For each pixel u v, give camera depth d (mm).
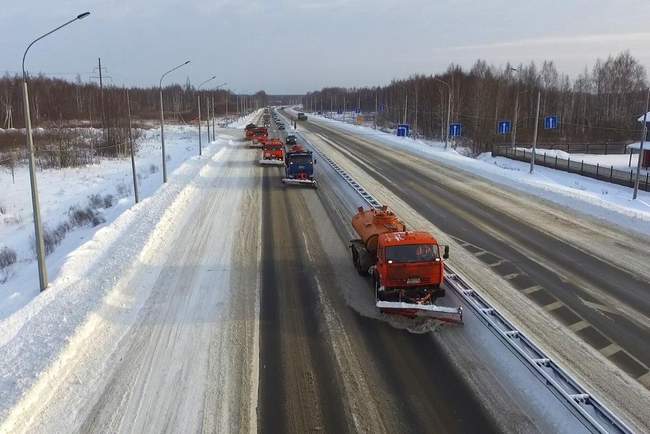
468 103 95062
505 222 23484
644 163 51125
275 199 28562
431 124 102375
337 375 10656
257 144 60031
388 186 32812
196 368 10898
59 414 9336
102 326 12836
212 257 18203
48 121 94688
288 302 14305
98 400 9758
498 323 13016
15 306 14633
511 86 104125
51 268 17891
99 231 21375
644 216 23625
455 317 12648
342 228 22188
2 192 37094
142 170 46219
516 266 17297
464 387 10227
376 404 9672
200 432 8859
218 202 27719
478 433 8859
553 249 19297
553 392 10031
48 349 11445
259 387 10203
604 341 12133
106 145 60438
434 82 111938
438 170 40062
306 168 32594
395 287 13531
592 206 25984
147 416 9281
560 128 96375
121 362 11133
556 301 14398
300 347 11812
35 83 109000
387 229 15844
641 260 18062
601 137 90625
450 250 19047
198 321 13117
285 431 8891
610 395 9992
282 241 20172
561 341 12109
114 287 15078
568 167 43438
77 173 45125
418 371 10812
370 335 12406
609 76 108625
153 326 12836
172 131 92438
